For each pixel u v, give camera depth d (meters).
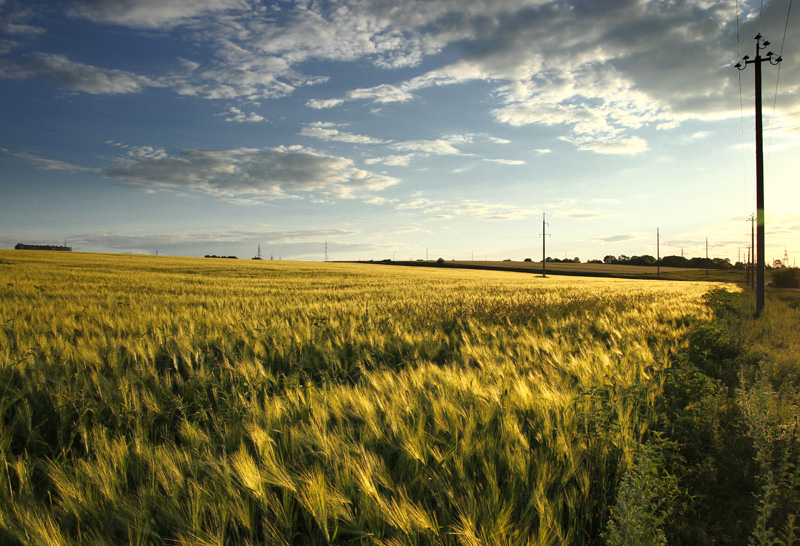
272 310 11.34
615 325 10.77
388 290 20.86
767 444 3.42
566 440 3.33
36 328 7.71
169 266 44.22
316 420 3.63
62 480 2.75
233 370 5.41
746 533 2.82
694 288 39.69
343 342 7.32
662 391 4.98
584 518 2.74
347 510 2.59
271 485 2.87
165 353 6.40
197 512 2.44
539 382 4.68
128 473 3.09
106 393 4.40
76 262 44.84
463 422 3.62
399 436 3.36
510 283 33.56
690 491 3.25
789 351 7.73
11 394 4.41
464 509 2.53
